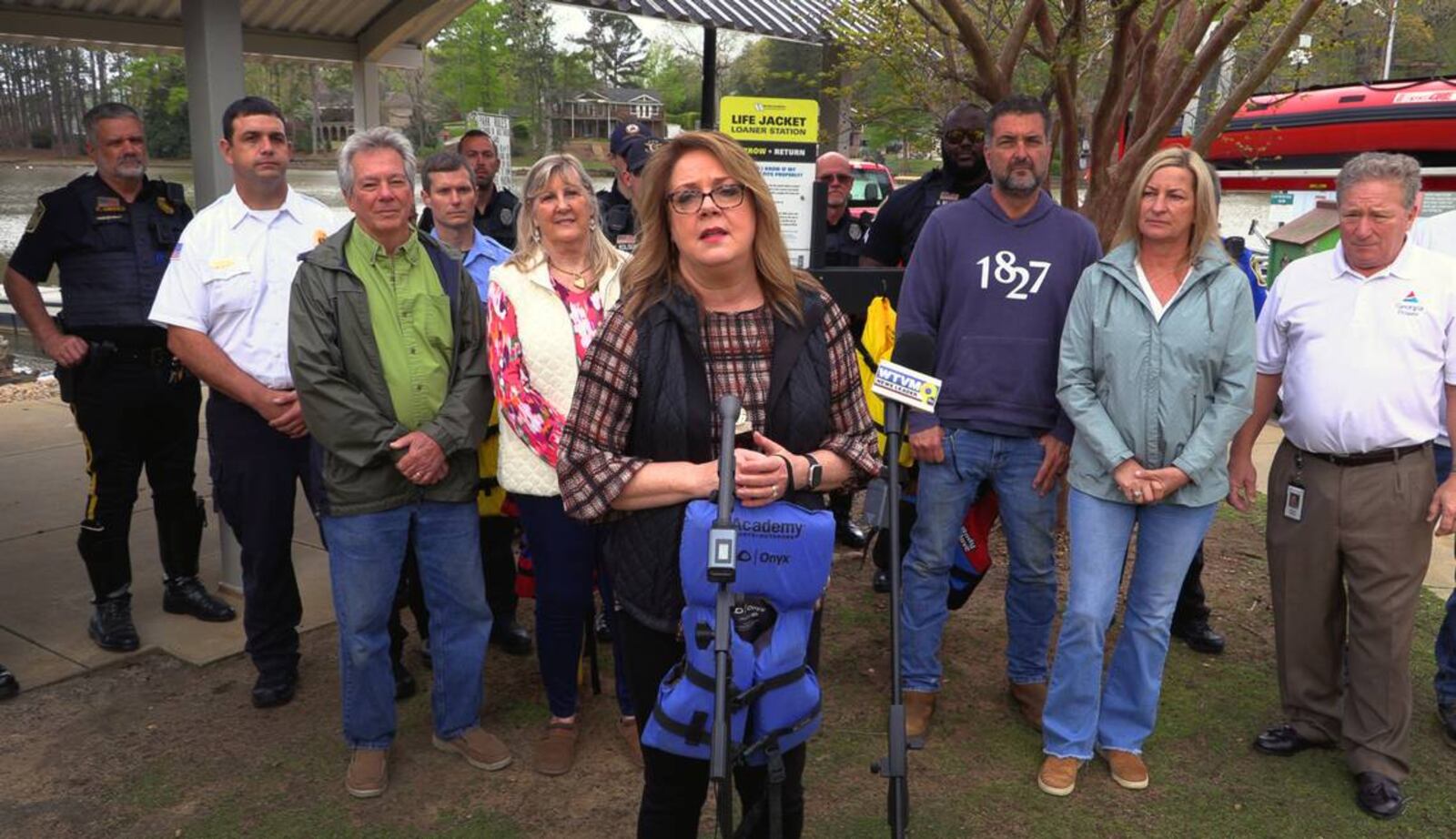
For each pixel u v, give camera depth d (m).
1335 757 3.46
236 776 3.25
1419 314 3.08
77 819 3.02
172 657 4.00
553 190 3.19
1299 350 3.27
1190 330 3.02
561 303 3.20
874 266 4.77
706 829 2.98
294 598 3.69
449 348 3.10
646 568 2.13
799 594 1.96
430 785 3.24
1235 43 5.05
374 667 3.11
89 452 3.96
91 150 3.91
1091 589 3.18
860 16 5.39
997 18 5.60
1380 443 3.13
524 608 4.58
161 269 3.97
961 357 3.40
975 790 3.26
